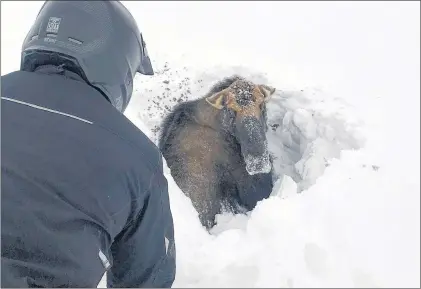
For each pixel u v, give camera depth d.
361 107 5.82
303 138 5.71
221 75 6.41
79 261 1.91
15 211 1.84
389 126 5.45
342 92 6.15
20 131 1.93
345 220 3.97
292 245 3.74
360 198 4.22
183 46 7.02
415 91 6.22
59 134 1.94
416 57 7.04
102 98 2.13
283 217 3.99
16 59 5.86
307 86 6.20
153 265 2.42
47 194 1.86
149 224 2.24
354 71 6.68
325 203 4.13
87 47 2.13
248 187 5.68
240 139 5.29
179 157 5.54
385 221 3.99
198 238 4.04
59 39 2.11
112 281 2.54
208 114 5.60
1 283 1.82
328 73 6.62
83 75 2.13
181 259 3.71
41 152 1.90
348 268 3.59
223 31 7.56
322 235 3.85
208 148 5.61
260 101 5.48
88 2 2.22
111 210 1.98
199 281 3.53
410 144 5.10
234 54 6.93
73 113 2.01
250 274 3.55
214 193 5.64
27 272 1.85
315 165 5.18
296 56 7.01
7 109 1.97
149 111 6.04
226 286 3.46
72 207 1.89
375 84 6.36
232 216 5.51
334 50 7.21
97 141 1.98
